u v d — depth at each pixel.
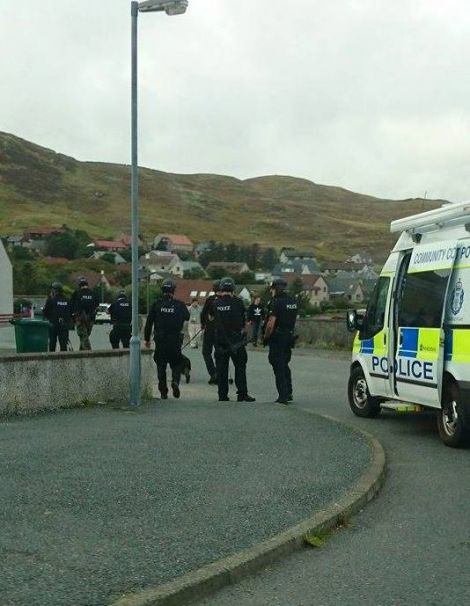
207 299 17.39
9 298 64.50
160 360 14.32
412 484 8.24
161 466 8.07
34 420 11.12
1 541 5.57
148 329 14.31
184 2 12.09
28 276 90.06
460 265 9.92
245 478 7.70
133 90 12.52
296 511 6.63
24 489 6.99
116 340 19.83
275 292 13.97
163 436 9.77
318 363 23.38
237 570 5.29
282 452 8.99
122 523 6.11
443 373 10.15
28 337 15.55
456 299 9.92
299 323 29.23
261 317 24.23
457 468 9.01
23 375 11.63
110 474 7.64
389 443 10.60
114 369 13.30
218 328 14.03
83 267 105.75
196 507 6.64
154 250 174.25
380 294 12.20
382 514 7.09
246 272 139.88
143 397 13.84
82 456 8.43
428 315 10.54
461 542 6.25
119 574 5.00
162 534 5.88
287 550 5.86
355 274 123.12
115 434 9.85
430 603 4.95
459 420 9.91
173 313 14.22
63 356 12.27
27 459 8.22
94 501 6.68
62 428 10.32
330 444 9.52
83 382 12.69
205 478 7.64
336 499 7.09
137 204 12.85
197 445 9.25
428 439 10.91
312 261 151.88
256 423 10.95
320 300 92.81
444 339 10.10
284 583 5.30
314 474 7.96
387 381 11.78
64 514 6.28
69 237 147.38
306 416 11.70
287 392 14.03
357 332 12.98
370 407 12.62
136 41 12.45
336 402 14.77
